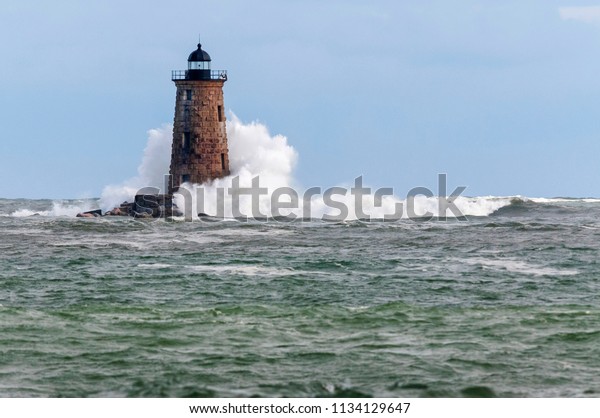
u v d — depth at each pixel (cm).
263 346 10644
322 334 11212
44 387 9369
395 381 9500
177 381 9500
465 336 11088
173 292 14300
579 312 12344
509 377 9638
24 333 11131
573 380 9588
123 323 11688
